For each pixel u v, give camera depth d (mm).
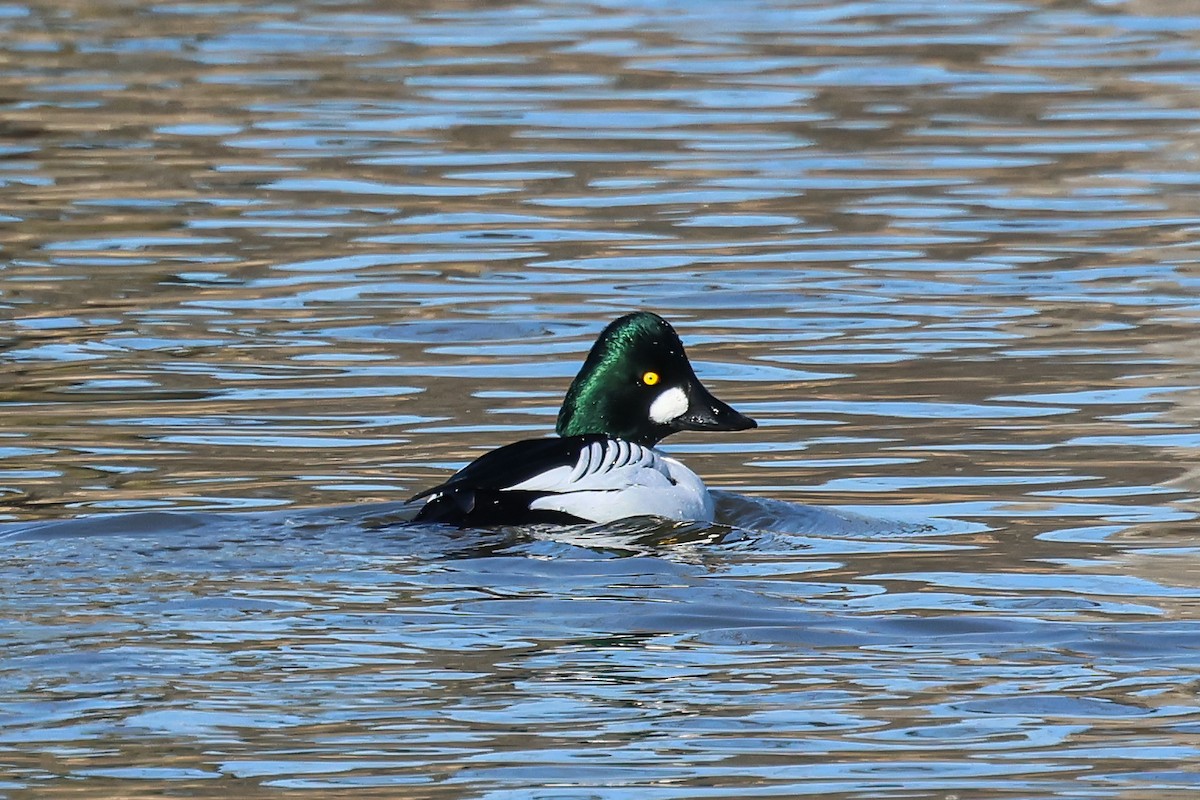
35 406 14312
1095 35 31953
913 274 18516
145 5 34594
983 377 15180
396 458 13055
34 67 28984
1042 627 9664
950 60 29906
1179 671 9008
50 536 10922
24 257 19047
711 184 22328
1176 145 24172
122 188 21969
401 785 7660
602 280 18297
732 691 8711
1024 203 21375
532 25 32875
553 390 14867
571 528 11188
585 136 24812
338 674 8773
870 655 9211
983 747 8094
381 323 16812
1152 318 16859
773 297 17719
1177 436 13578
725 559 10867
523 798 7559
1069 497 12250
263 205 21281
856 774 7820
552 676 8828
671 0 35438
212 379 15102
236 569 10273
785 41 31453
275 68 29141
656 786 7688
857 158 23656
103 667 8766
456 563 10469
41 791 7547
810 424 14102
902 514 11930
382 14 33938
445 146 24266
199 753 7926
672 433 12602
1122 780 7758
